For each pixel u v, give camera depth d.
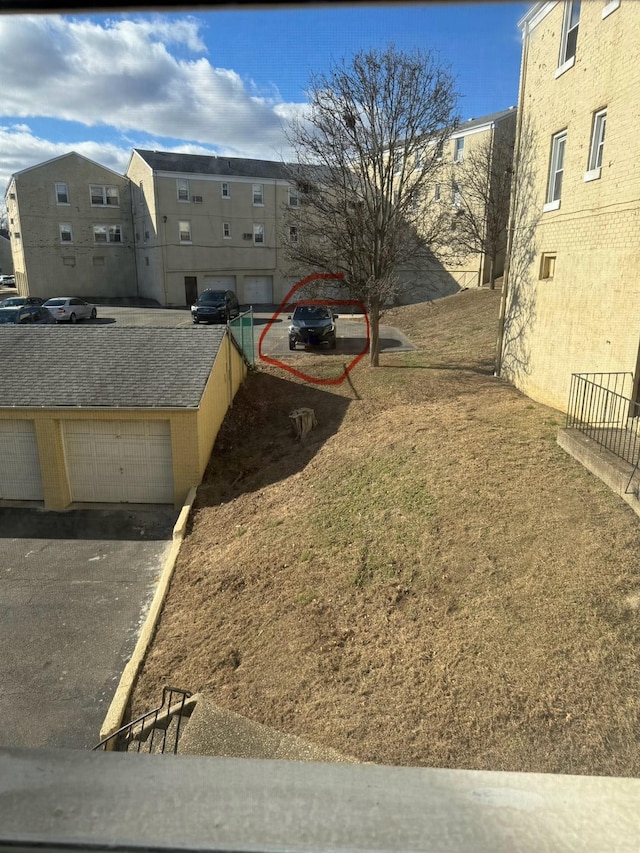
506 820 0.98
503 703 5.53
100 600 9.70
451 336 27.81
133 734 6.54
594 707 5.25
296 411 15.73
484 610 6.73
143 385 13.98
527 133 14.96
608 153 10.73
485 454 10.24
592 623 6.07
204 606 8.68
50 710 7.29
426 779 1.08
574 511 7.87
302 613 7.71
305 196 19.39
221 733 5.87
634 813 1.00
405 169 19.12
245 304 46.94
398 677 6.25
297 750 5.56
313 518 10.06
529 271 14.95
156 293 44.78
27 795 1.01
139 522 12.78
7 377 14.30
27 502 13.83
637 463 8.17
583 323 11.81
